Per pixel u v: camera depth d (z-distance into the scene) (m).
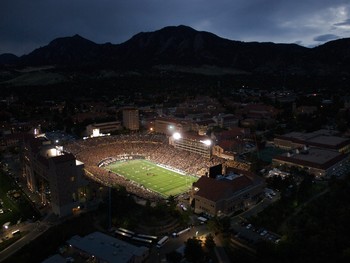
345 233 152.00
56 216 181.38
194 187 191.75
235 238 155.50
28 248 148.50
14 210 191.88
